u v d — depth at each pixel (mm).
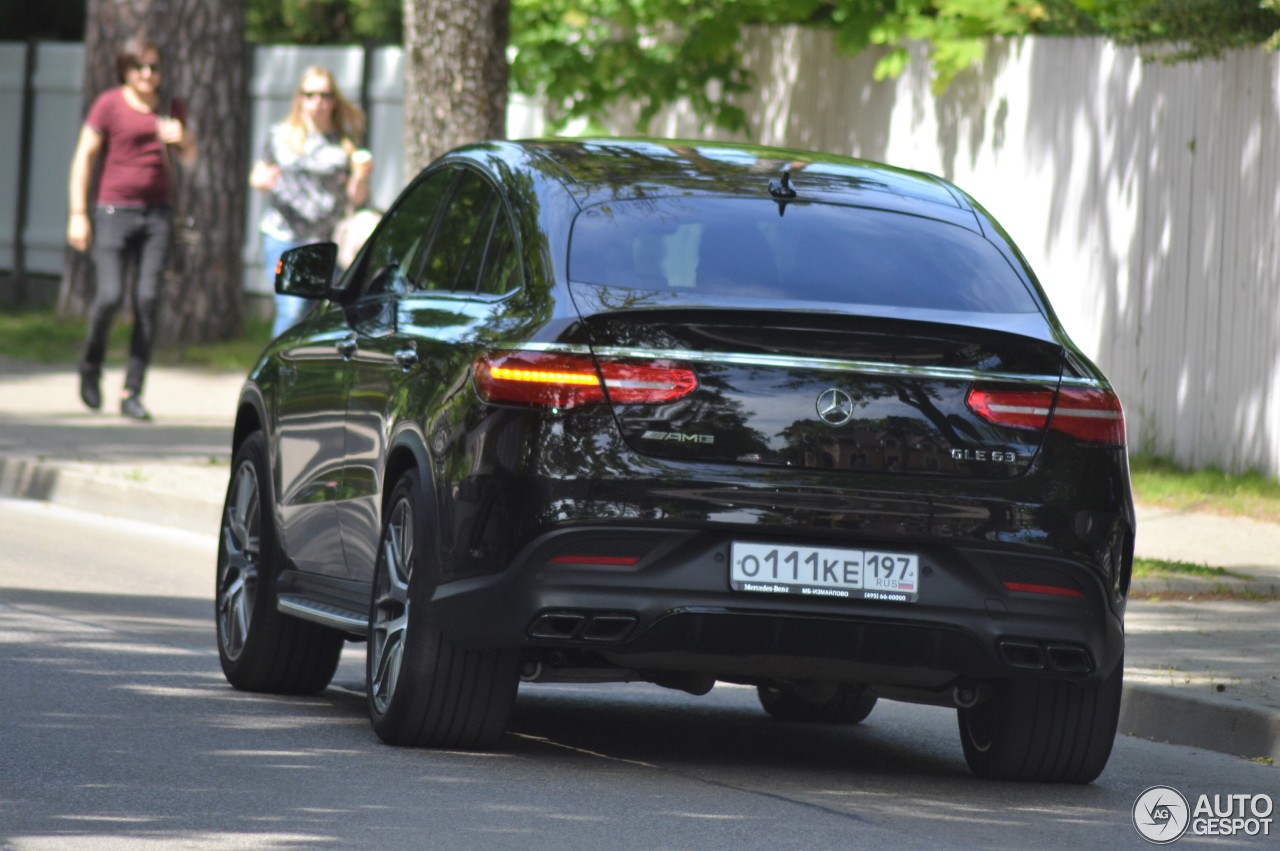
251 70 70500
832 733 22391
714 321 17328
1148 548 32562
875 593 17297
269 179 41094
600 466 17078
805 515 17156
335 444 20828
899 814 17266
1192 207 41219
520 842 15203
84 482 38500
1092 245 43625
